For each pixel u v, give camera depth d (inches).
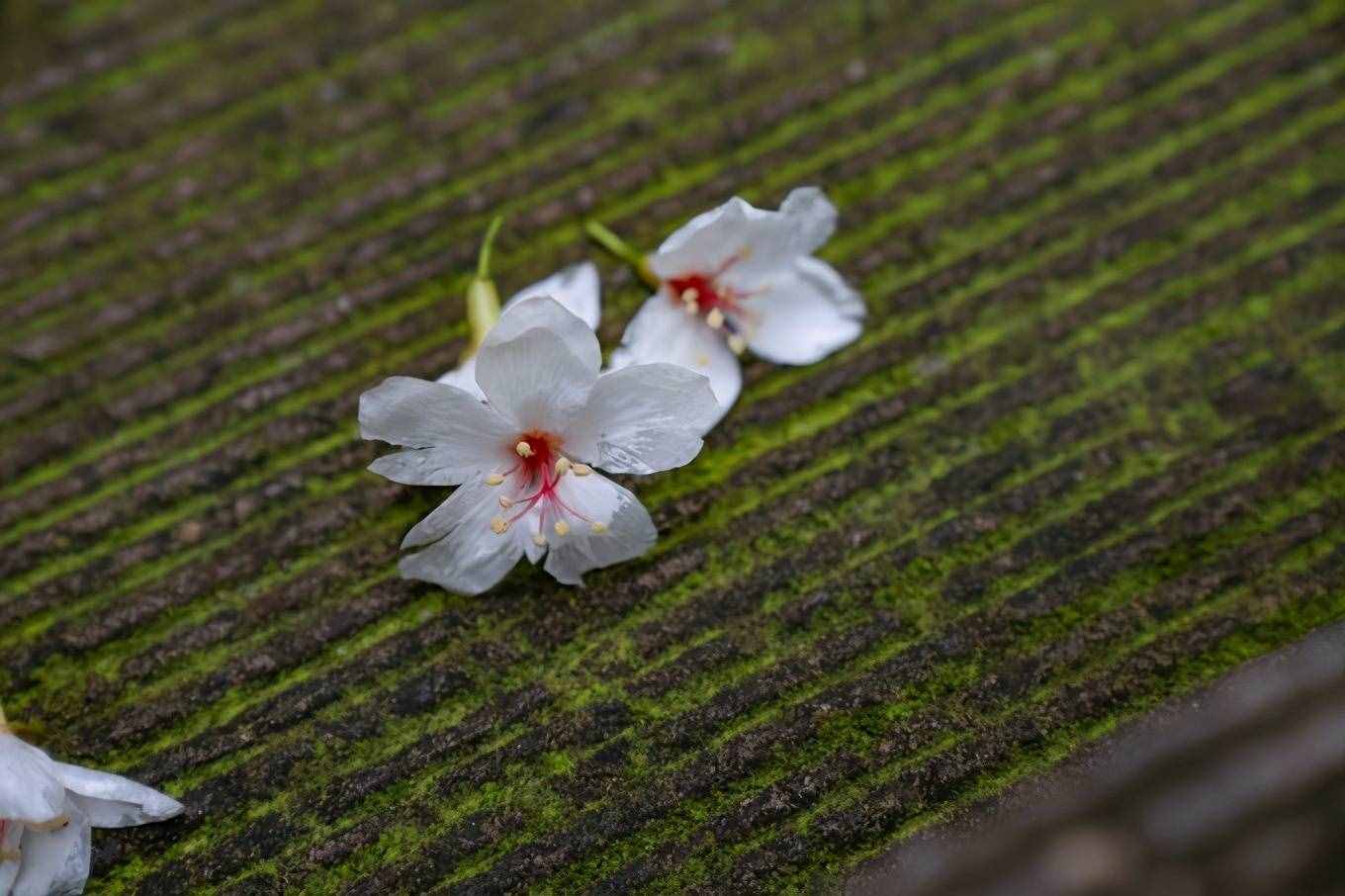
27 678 18.3
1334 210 19.4
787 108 19.9
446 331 19.2
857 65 20.0
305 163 19.8
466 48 20.1
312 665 18.2
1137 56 20.0
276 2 20.3
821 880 17.6
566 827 17.8
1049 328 19.1
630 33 20.1
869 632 18.2
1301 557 18.3
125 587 18.5
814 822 17.8
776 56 20.1
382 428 17.8
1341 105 19.7
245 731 18.1
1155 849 18.0
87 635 18.3
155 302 19.3
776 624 18.3
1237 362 18.9
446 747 18.0
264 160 19.8
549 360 17.7
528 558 18.2
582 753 18.0
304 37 20.2
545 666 18.2
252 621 18.4
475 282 18.9
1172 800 18.0
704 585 18.4
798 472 18.7
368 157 19.8
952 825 17.7
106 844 17.8
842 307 18.9
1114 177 19.6
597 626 18.3
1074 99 19.8
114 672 18.3
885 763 17.9
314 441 18.9
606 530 18.0
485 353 17.7
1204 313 19.1
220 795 17.9
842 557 18.4
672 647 18.2
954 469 18.7
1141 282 19.2
